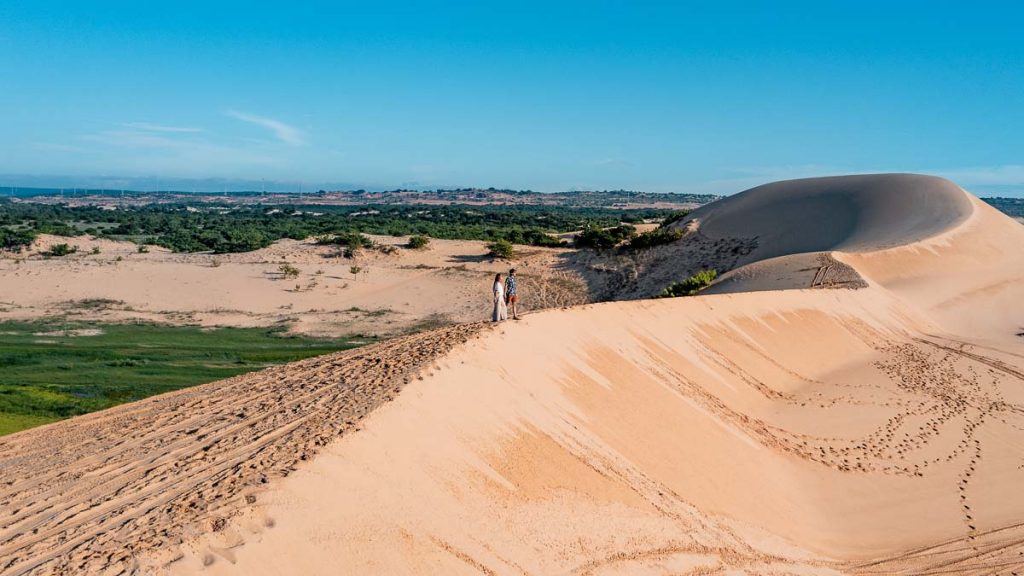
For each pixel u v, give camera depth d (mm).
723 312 28359
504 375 15047
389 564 8422
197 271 64312
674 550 11805
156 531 7930
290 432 11133
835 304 35938
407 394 12469
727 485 15320
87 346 40438
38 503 9531
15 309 51875
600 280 65312
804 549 13977
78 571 7141
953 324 40719
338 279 62750
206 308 53812
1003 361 31578
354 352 18172
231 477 9328
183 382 29969
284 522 8227
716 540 12789
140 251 77250
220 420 12688
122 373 31609
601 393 16656
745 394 22406
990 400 25297
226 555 7492
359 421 11086
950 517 16156
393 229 99812
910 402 24328
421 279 63188
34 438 14070
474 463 11391
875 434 20906
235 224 122250
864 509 16328
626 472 13625
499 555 9633
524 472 11852
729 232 70750
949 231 57062
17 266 64000
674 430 16641
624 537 11500
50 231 87438
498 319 18828
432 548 9070
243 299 56438
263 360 36375
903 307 40344
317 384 14281
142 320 50094
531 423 13594
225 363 35125
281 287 59906
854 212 68312
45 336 43969
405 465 10445
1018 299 46219
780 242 66750
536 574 9688
